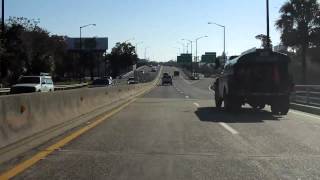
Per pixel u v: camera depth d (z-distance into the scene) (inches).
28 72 3078.2
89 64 5841.5
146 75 6274.6
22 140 519.8
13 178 354.0
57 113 687.1
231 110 994.7
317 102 1083.9
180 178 360.2
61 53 4899.1
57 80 4564.5
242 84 975.6
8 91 1781.5
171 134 612.1
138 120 795.4
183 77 6599.4
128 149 488.7
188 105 1216.8
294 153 476.7
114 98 1317.7
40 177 358.3
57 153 459.8
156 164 412.2
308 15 2146.9
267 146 520.7
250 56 972.6
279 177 367.6
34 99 584.7
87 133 611.8
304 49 2165.4
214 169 394.9
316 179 361.1
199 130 659.4
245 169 396.5
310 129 684.7
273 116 904.9
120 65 7204.7
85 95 920.9
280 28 2219.5
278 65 972.6
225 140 562.9
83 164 408.5
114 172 377.7
